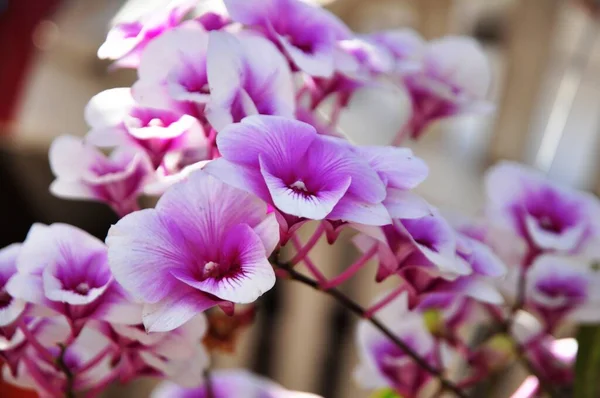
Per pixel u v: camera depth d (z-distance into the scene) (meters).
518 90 0.81
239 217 0.37
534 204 0.45
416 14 0.81
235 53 0.39
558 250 0.44
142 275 0.36
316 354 0.99
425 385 0.47
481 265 0.41
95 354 0.43
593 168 0.88
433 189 0.88
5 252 0.41
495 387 0.50
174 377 0.43
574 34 0.89
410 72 0.45
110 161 0.44
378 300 0.48
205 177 0.37
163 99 0.39
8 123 0.90
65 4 0.96
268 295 1.00
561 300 0.46
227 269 0.37
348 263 0.90
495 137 0.85
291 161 0.37
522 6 0.78
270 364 1.01
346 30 0.43
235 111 0.39
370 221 0.36
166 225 0.37
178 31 0.39
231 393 0.50
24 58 0.90
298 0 0.42
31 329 0.41
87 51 0.99
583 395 0.46
